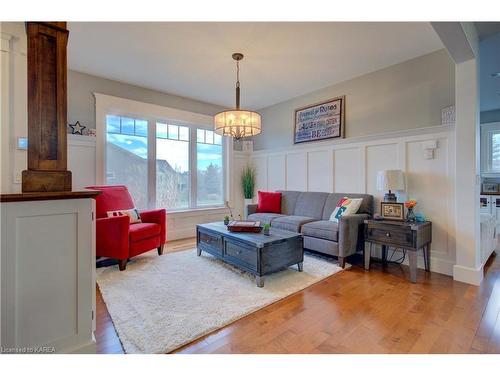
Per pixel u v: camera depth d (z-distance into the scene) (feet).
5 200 3.80
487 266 10.57
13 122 8.51
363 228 10.76
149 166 14.57
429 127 10.05
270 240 8.61
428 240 9.68
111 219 9.68
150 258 11.23
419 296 7.67
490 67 11.76
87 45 9.69
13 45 8.49
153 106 14.44
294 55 10.47
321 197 13.47
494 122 18.21
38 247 4.14
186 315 6.48
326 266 10.28
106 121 13.08
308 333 5.79
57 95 4.51
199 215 16.47
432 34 8.97
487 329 5.91
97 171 12.50
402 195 10.87
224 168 18.20
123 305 6.99
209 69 11.81
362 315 6.57
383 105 11.80
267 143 17.92
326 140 14.05
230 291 7.89
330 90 13.96
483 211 17.85
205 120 16.75
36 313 4.13
